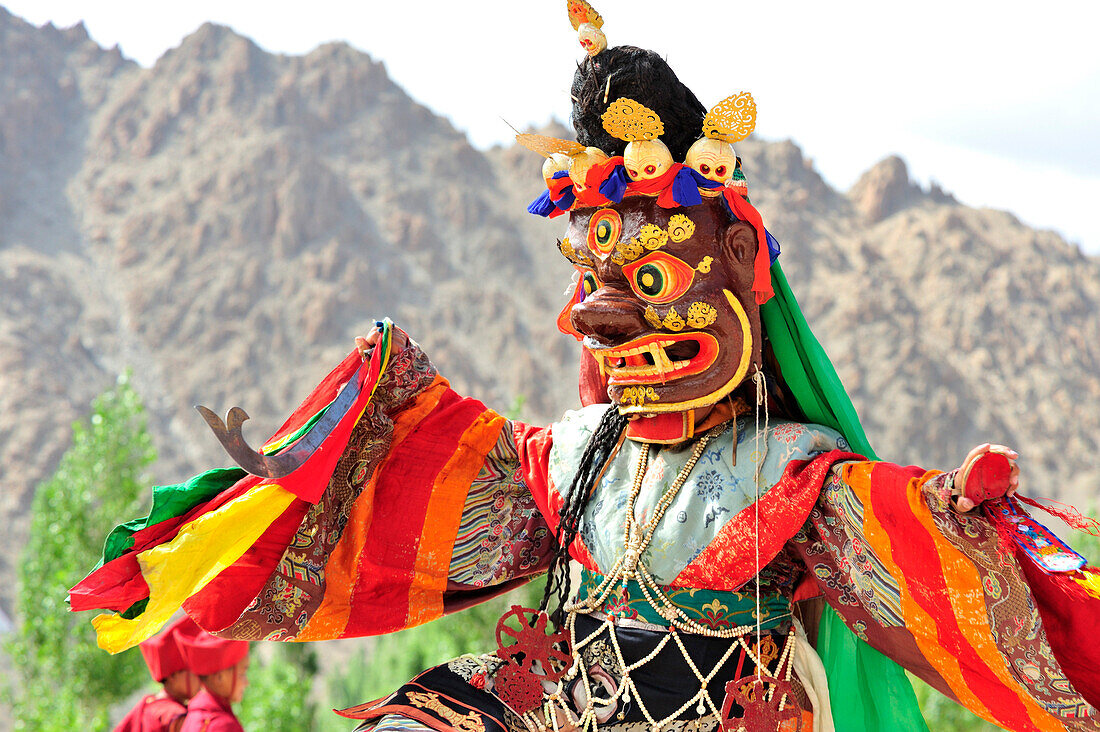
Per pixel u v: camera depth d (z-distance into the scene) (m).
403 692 3.92
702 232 3.91
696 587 3.88
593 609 4.04
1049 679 3.39
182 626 8.30
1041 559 3.27
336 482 4.32
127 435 28.83
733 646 3.89
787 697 3.89
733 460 3.92
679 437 3.98
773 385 4.17
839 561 3.74
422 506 4.39
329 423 4.11
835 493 3.70
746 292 3.96
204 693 7.99
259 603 4.20
